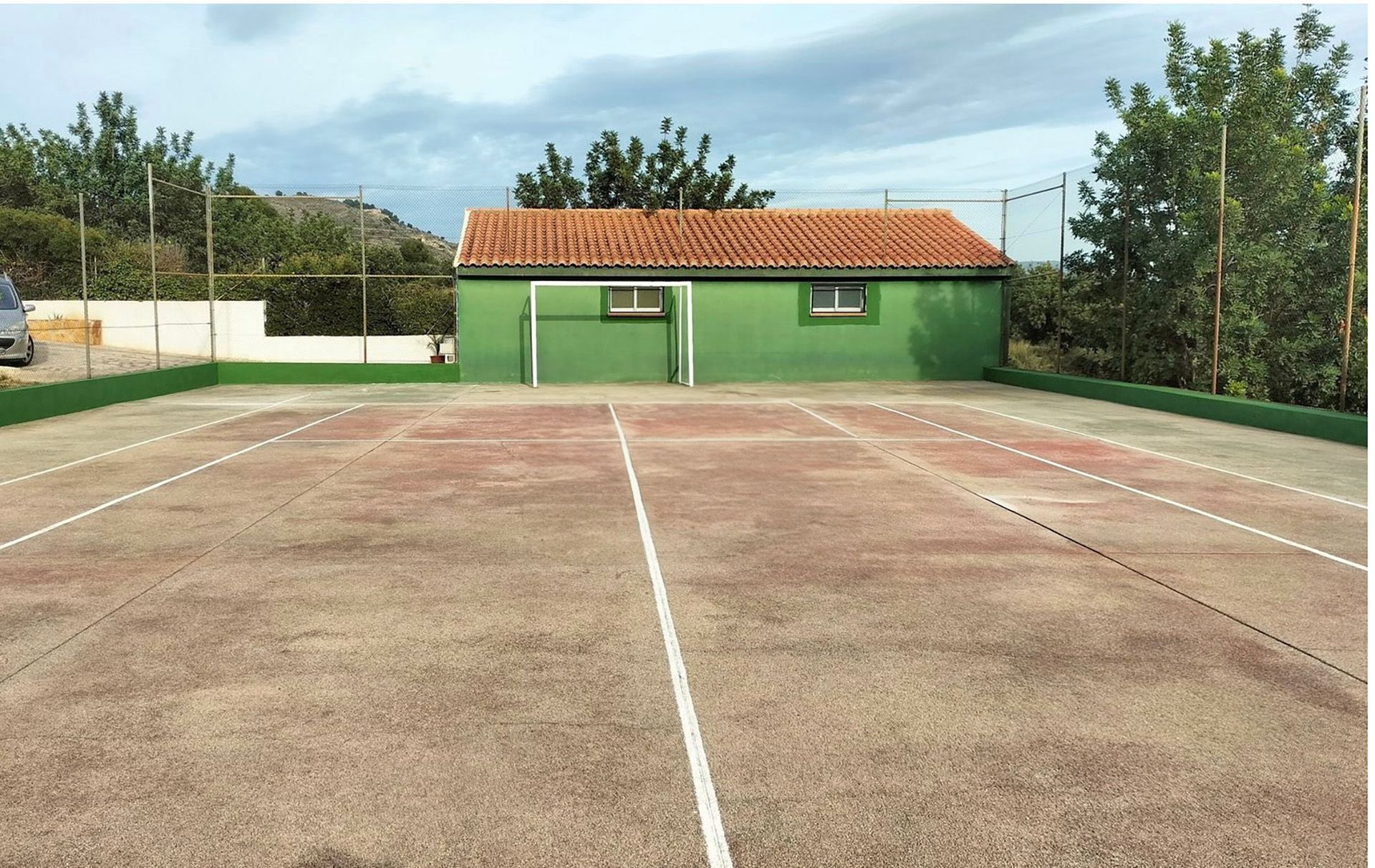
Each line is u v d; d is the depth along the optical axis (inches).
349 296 1090.1
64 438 467.8
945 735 137.2
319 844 107.9
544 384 832.9
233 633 179.6
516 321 834.2
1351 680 158.6
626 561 235.1
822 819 114.0
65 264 1347.2
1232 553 246.8
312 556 238.8
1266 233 620.1
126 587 210.2
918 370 876.0
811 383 850.1
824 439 475.5
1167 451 435.5
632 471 375.6
